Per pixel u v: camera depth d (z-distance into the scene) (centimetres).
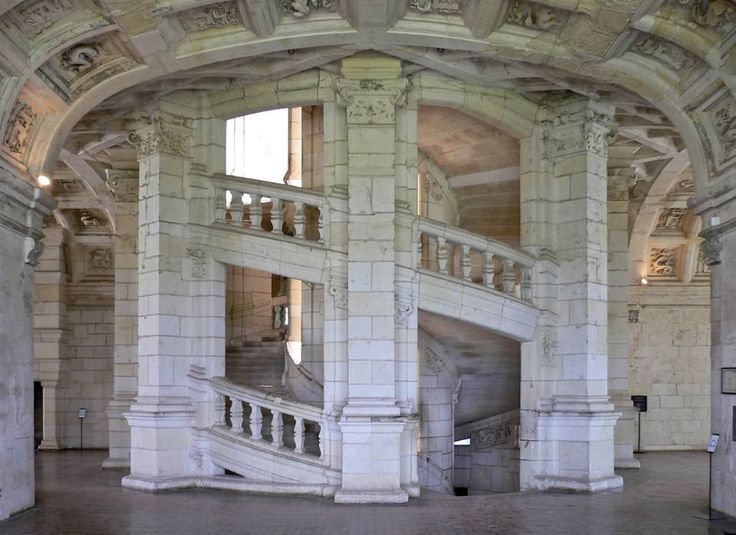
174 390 1241
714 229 1058
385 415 1109
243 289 1934
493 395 1617
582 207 1272
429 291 1198
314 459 1161
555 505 1091
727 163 1034
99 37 990
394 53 1144
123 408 1576
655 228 2080
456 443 1669
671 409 2062
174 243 1259
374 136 1166
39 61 949
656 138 1623
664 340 2080
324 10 1016
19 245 1027
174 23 988
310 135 1525
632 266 2073
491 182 1571
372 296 1139
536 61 1070
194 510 1037
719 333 1066
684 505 1099
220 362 1273
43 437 2042
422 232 1227
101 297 2130
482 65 1188
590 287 1261
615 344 1666
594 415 1218
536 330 1284
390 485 1105
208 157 1289
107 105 1239
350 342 1134
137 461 1248
